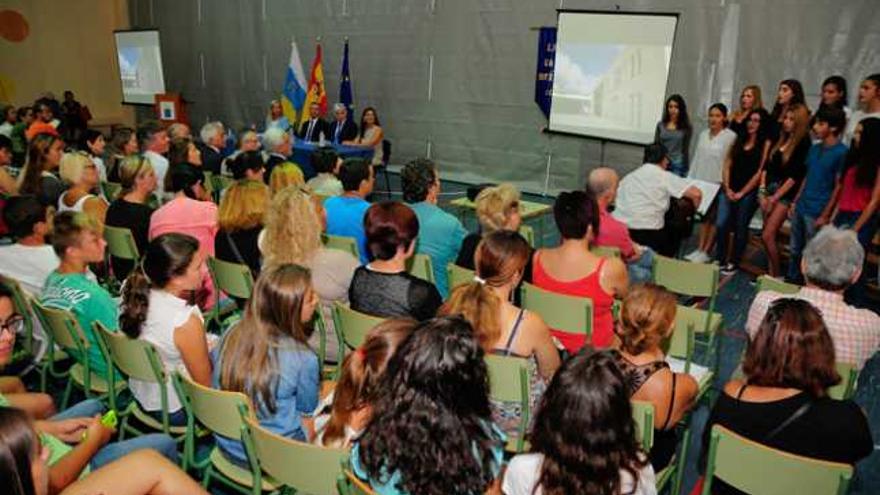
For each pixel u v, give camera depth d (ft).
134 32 39.37
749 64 21.43
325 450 4.78
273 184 12.42
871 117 12.82
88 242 7.98
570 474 4.08
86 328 7.91
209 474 6.64
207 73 38.50
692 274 10.53
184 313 6.89
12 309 6.63
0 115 28.19
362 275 7.82
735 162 16.20
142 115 43.39
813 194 14.15
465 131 28.91
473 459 4.24
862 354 7.19
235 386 5.96
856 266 7.14
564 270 8.63
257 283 6.02
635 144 23.38
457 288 6.84
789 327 5.14
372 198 26.35
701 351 11.89
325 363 8.94
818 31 19.99
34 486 3.98
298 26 33.45
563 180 26.53
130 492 5.21
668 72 22.04
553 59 25.34
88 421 6.42
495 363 6.48
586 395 4.02
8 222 9.57
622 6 23.53
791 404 5.13
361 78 31.68
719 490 5.64
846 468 4.53
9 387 7.45
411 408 4.21
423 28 29.07
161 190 16.19
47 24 39.73
